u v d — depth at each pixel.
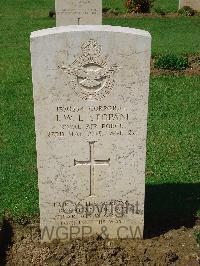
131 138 1.90
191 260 1.93
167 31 5.87
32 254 1.97
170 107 3.43
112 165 1.95
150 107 3.42
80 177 1.96
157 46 5.10
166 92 3.70
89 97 1.83
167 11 7.01
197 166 2.62
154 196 2.32
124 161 1.94
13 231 2.12
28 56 4.73
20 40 5.41
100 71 1.80
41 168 1.93
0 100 3.54
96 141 1.90
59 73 1.79
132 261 1.92
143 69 1.79
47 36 1.74
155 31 5.86
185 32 5.82
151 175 2.52
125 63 1.79
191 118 3.26
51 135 1.88
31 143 2.89
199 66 4.34
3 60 4.59
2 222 2.16
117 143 1.91
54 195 1.98
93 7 4.67
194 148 2.83
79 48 1.76
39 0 7.95
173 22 6.38
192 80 3.97
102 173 1.96
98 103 1.84
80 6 4.66
